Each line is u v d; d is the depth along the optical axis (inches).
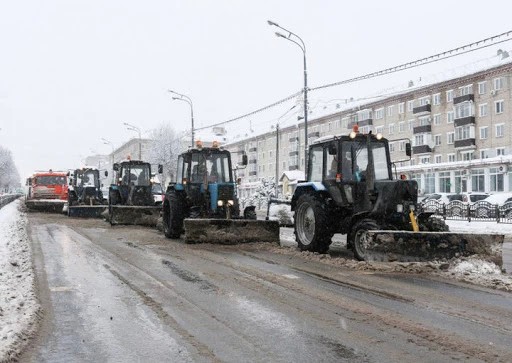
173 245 472.7
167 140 2527.1
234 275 314.2
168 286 280.5
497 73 1768.0
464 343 182.7
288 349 177.2
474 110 1860.2
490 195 1232.8
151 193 794.2
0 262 355.6
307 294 260.5
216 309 230.1
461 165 1584.6
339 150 401.7
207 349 177.2
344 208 408.8
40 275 314.2
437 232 341.1
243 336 191.5
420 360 166.4
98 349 178.2
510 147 1720.0
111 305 238.4
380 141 416.2
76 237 546.0
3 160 4424.2
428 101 2062.0
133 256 397.1
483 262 328.8
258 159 3129.9
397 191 365.4
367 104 2333.9
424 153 2038.6
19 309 227.0
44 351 176.6
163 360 167.2
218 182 540.1
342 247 477.4
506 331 197.2
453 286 281.6
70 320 213.9
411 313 223.6
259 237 482.9
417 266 330.3
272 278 303.7
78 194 1008.9
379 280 298.5
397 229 371.2
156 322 210.4
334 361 165.9
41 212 1124.5
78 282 292.0
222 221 478.3
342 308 232.5
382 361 165.8
